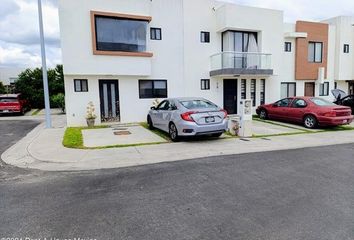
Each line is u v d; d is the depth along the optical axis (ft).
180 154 23.93
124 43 44.62
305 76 61.82
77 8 41.39
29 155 24.58
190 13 50.55
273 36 55.36
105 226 11.05
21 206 13.21
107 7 42.96
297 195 14.06
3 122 52.47
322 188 15.03
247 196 14.02
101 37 43.14
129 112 47.26
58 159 22.82
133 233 10.46
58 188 15.83
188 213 12.14
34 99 86.28
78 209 12.75
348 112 38.55
